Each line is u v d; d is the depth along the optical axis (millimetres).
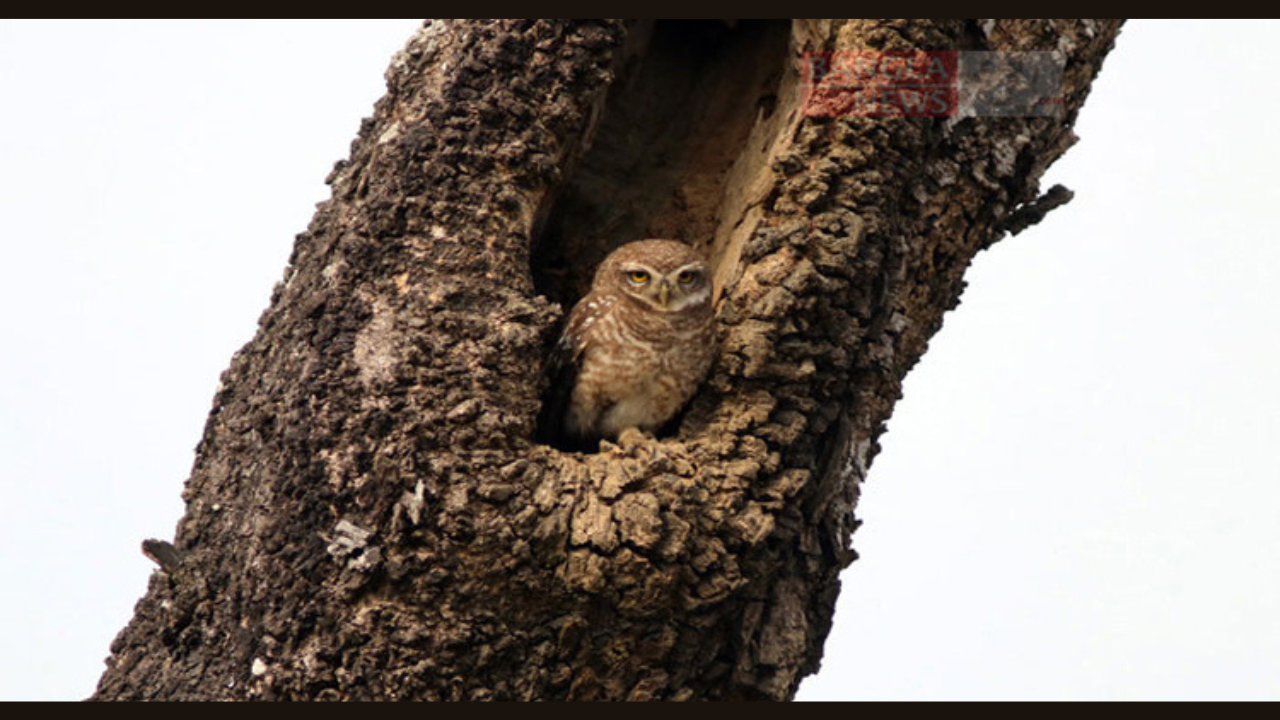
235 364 12320
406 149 11500
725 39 13906
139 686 11250
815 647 11891
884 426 12867
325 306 11258
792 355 11648
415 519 10445
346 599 10484
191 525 11727
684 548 10734
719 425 11641
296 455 10844
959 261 12719
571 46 11625
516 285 11359
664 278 12461
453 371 10844
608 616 10828
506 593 10609
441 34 12086
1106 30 12883
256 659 10727
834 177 11758
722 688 11414
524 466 10711
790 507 11500
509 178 11500
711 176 13719
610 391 12930
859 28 11945
